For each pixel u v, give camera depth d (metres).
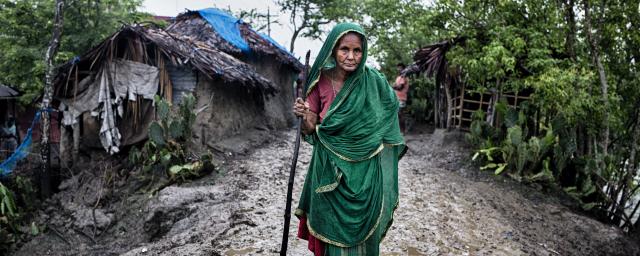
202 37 13.09
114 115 10.20
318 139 2.70
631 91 9.46
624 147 10.16
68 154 10.85
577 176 9.71
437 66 12.31
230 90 11.94
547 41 9.35
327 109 2.67
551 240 7.34
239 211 7.25
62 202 9.65
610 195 9.64
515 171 9.83
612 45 9.47
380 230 2.72
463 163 10.50
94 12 14.86
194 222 7.46
